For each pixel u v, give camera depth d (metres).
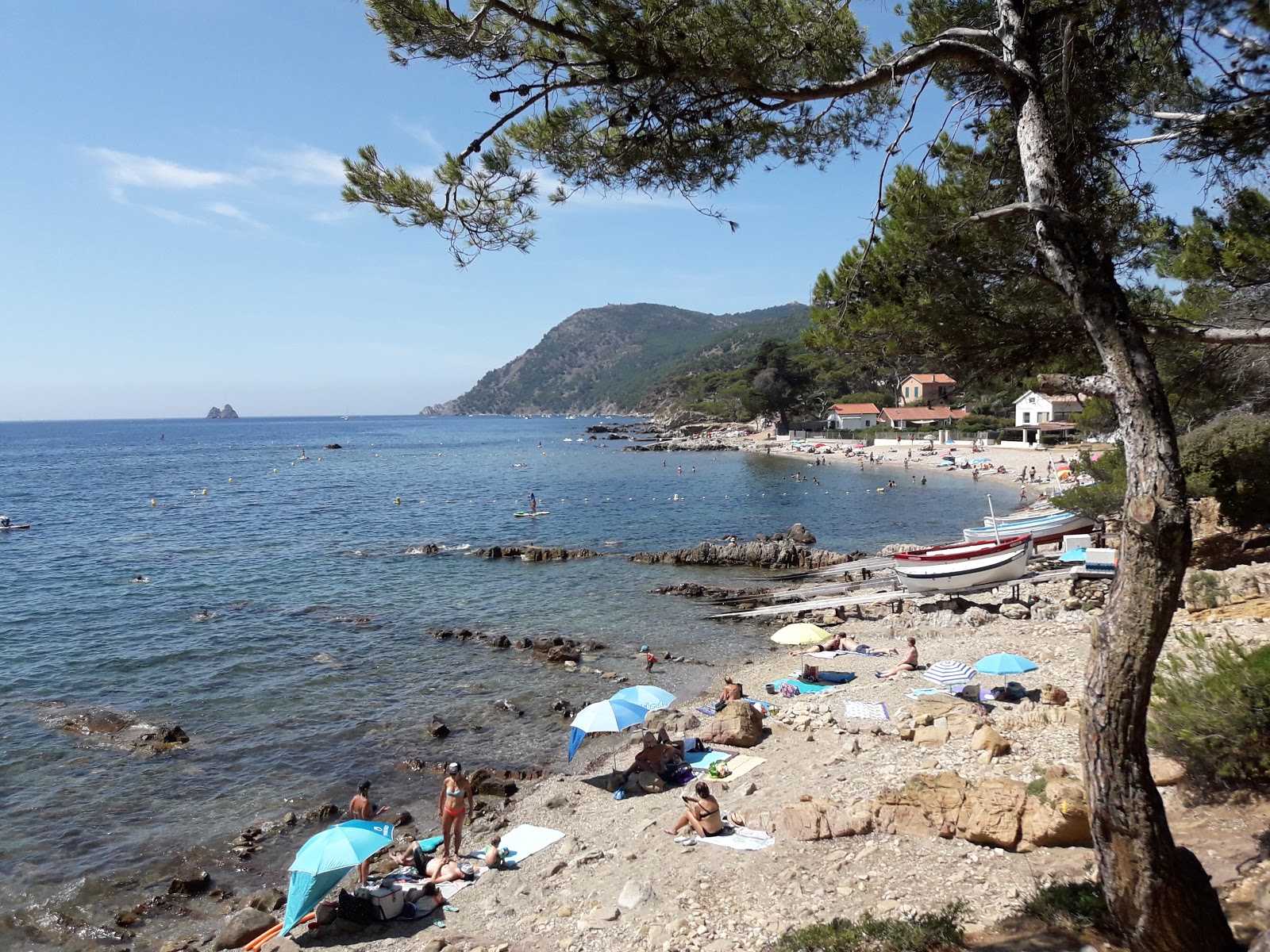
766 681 22.08
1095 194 8.66
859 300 9.77
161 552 45.78
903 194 9.10
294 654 25.83
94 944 11.84
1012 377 9.35
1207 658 10.22
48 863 13.87
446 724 19.88
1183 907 5.80
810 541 46.47
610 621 30.02
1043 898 8.02
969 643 22.81
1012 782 10.66
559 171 9.23
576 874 12.05
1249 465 21.78
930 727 14.95
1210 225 10.59
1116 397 6.12
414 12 7.44
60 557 44.25
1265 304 10.07
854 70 8.11
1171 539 5.69
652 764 15.88
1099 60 8.09
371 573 39.53
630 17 7.33
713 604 32.47
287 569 40.62
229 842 14.60
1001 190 9.05
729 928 9.35
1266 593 18.16
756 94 8.01
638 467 105.25
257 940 11.59
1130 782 5.90
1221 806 9.23
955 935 7.73
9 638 27.69
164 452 160.75
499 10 7.95
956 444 107.06
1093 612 23.48
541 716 20.44
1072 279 6.53
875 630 26.31
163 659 25.20
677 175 9.16
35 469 115.81
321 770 17.45
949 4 9.60
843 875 9.95
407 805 15.91
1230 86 7.45
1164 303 9.95
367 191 8.37
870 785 12.88
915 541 46.34
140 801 16.03
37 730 19.48
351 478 97.06
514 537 50.53
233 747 18.58
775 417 157.88
